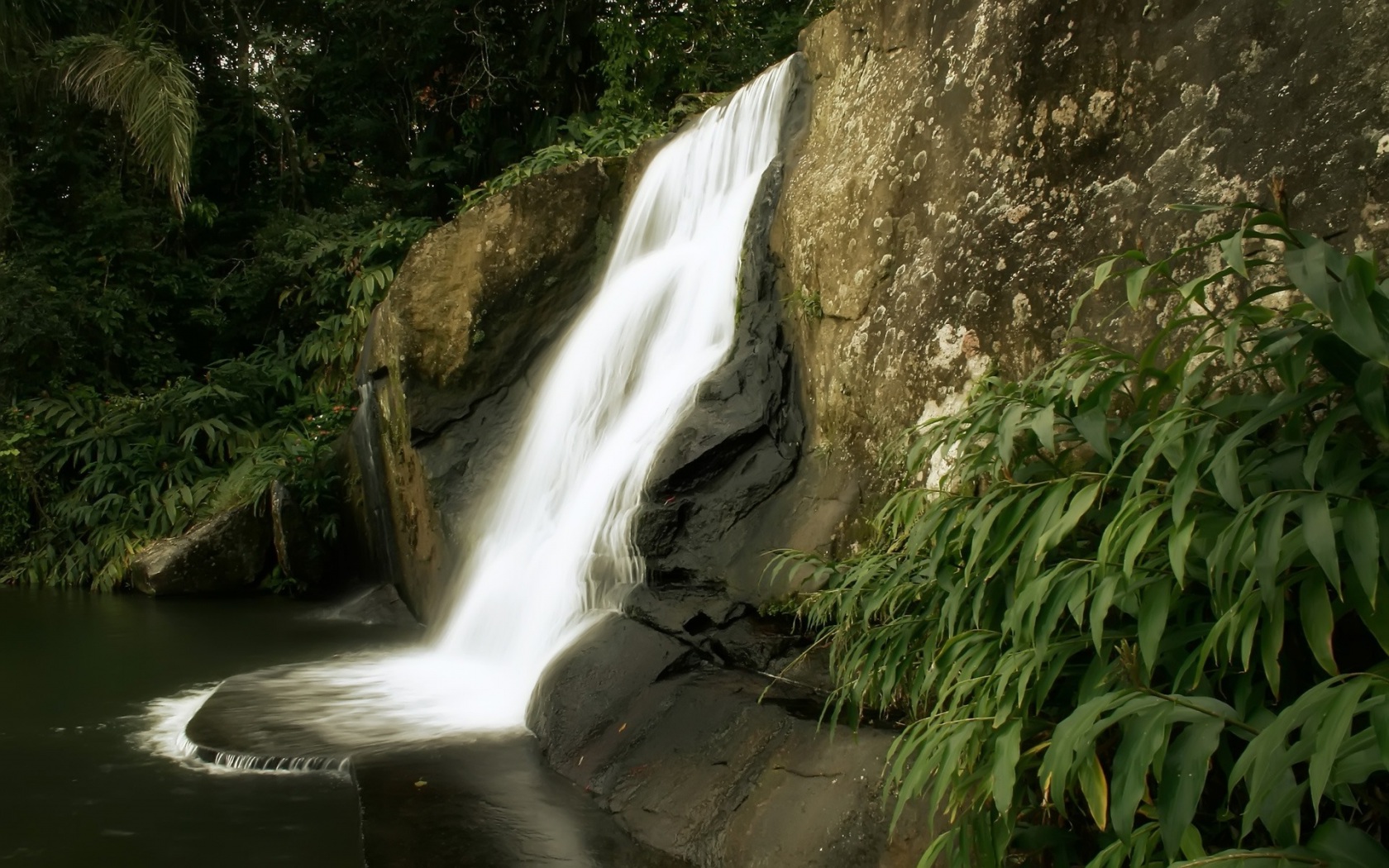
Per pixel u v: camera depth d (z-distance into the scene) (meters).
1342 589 2.06
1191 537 2.13
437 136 15.11
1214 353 2.46
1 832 3.81
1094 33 3.59
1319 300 1.94
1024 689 2.35
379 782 4.15
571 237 7.61
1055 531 2.40
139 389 13.11
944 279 4.10
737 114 6.62
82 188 13.70
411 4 14.38
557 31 14.02
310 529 9.46
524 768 4.29
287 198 15.44
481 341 7.53
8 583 10.33
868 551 3.79
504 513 6.88
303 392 12.41
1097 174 3.55
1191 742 2.00
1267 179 2.95
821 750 3.40
